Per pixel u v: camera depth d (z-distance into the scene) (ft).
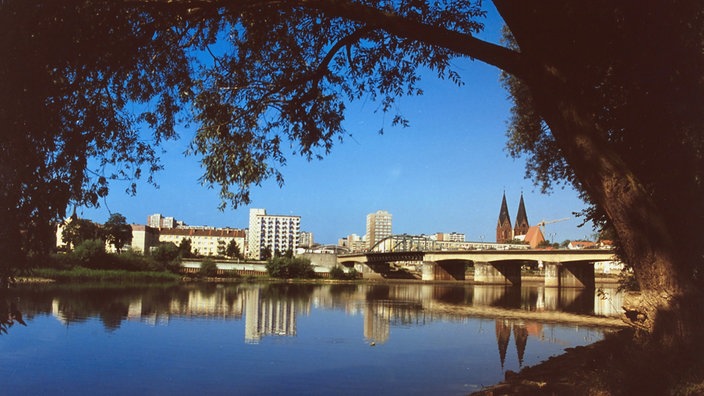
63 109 25.55
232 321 150.61
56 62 23.94
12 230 20.95
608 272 641.40
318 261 554.87
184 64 32.81
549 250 425.69
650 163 32.40
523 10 26.78
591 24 27.40
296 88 36.91
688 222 30.17
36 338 107.76
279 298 253.65
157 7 27.68
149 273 363.56
